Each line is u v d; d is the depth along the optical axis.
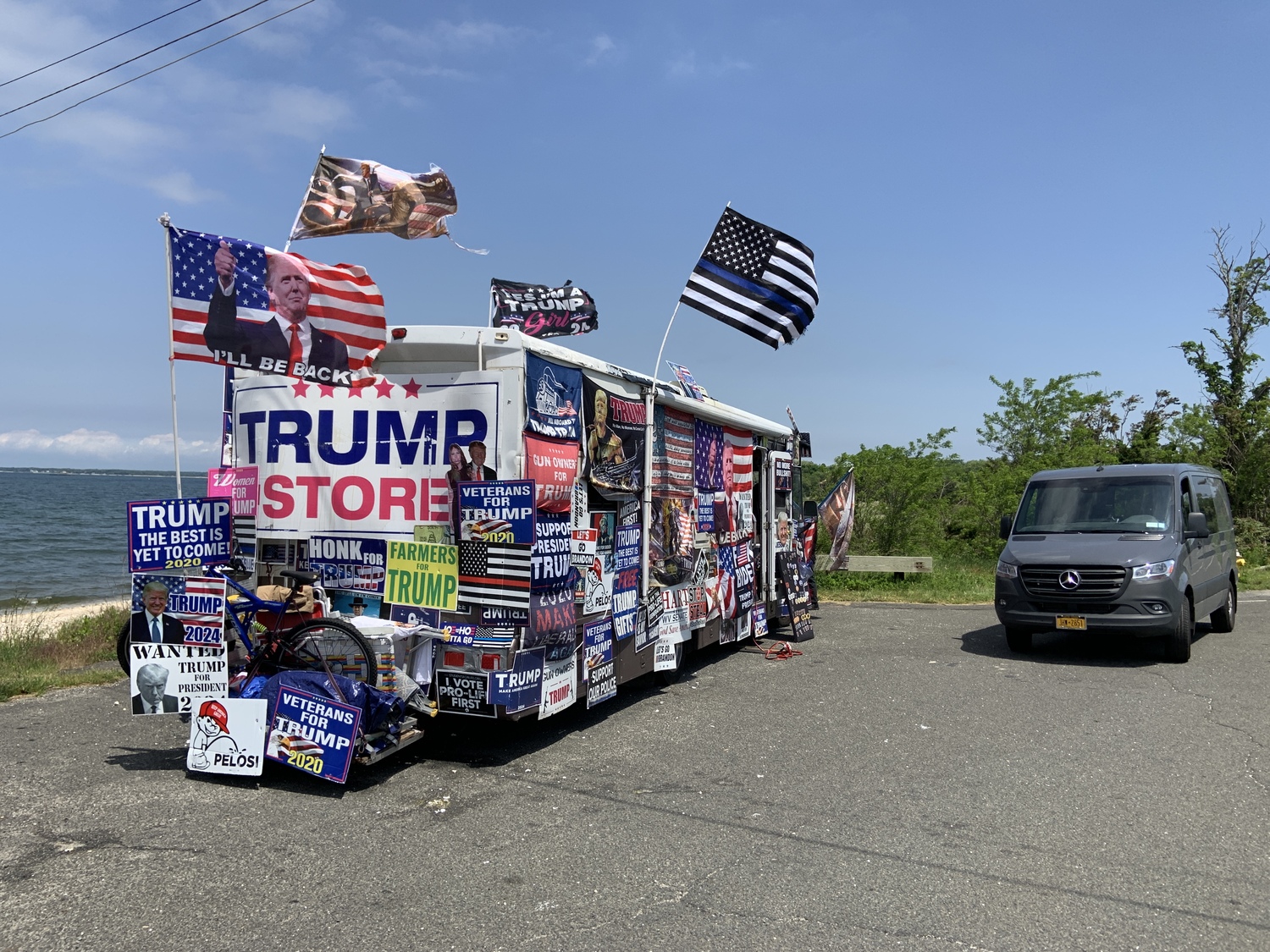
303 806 5.05
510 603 5.71
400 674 5.76
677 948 3.47
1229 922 3.74
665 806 5.13
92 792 5.22
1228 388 29.91
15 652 9.27
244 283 5.52
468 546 5.86
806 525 13.09
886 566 16.11
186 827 4.70
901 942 3.54
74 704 7.37
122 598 18.09
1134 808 5.14
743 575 10.15
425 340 5.98
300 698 5.33
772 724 7.06
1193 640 11.14
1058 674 9.00
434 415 5.97
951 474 19.55
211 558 6.04
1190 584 9.81
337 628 5.57
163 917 3.67
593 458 6.68
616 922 3.68
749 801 5.24
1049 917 3.77
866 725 7.00
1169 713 7.41
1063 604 9.62
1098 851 4.50
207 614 5.43
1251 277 29.88
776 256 9.62
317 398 6.27
